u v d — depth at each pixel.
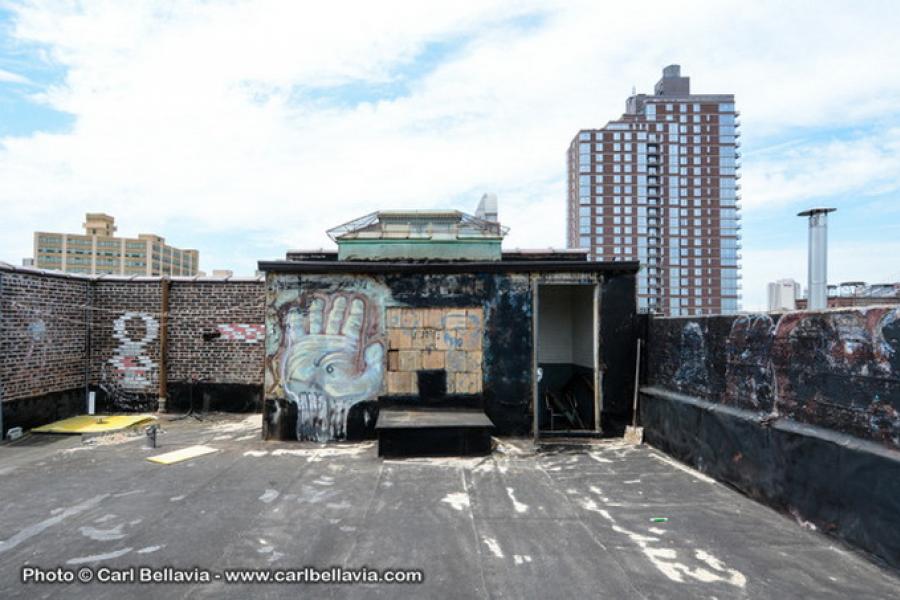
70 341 8.34
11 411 7.06
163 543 3.74
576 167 76.44
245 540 3.80
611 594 3.09
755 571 3.34
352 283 6.91
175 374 9.03
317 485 5.03
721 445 5.10
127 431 7.48
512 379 6.97
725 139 77.62
